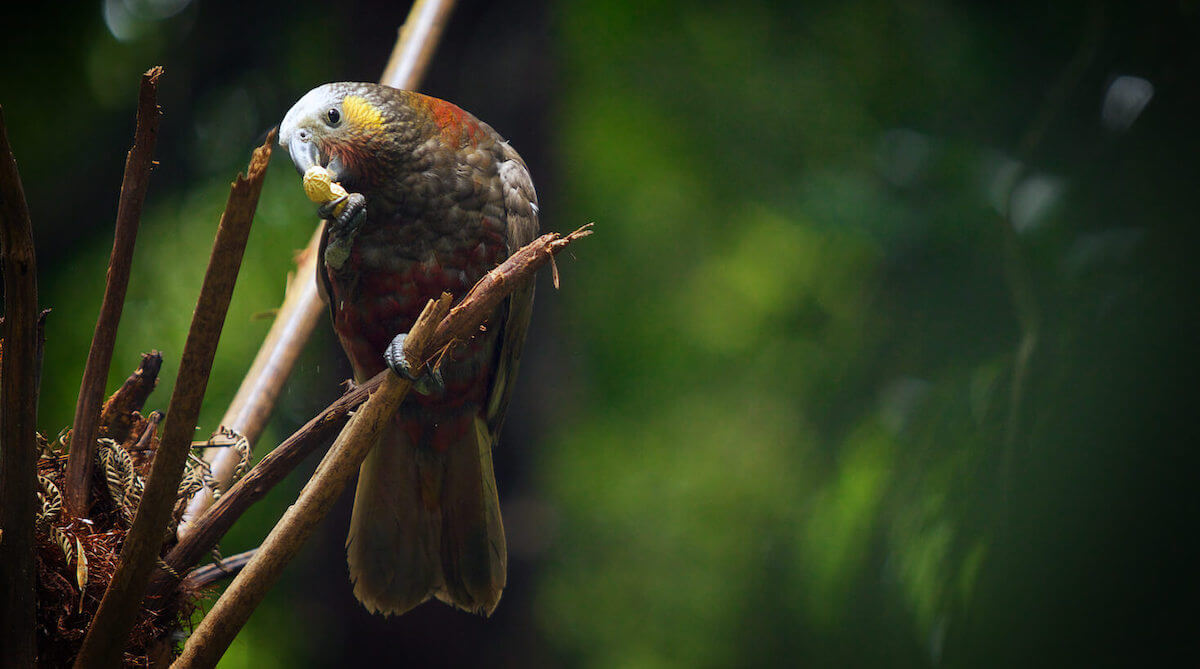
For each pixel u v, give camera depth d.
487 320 9.60
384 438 9.59
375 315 9.64
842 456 9.75
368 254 9.62
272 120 10.41
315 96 9.60
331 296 9.66
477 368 9.60
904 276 9.77
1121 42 9.57
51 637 9.26
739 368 12.16
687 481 12.22
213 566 9.35
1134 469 9.42
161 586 9.28
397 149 9.60
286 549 9.21
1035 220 9.55
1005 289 9.66
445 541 9.59
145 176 9.24
